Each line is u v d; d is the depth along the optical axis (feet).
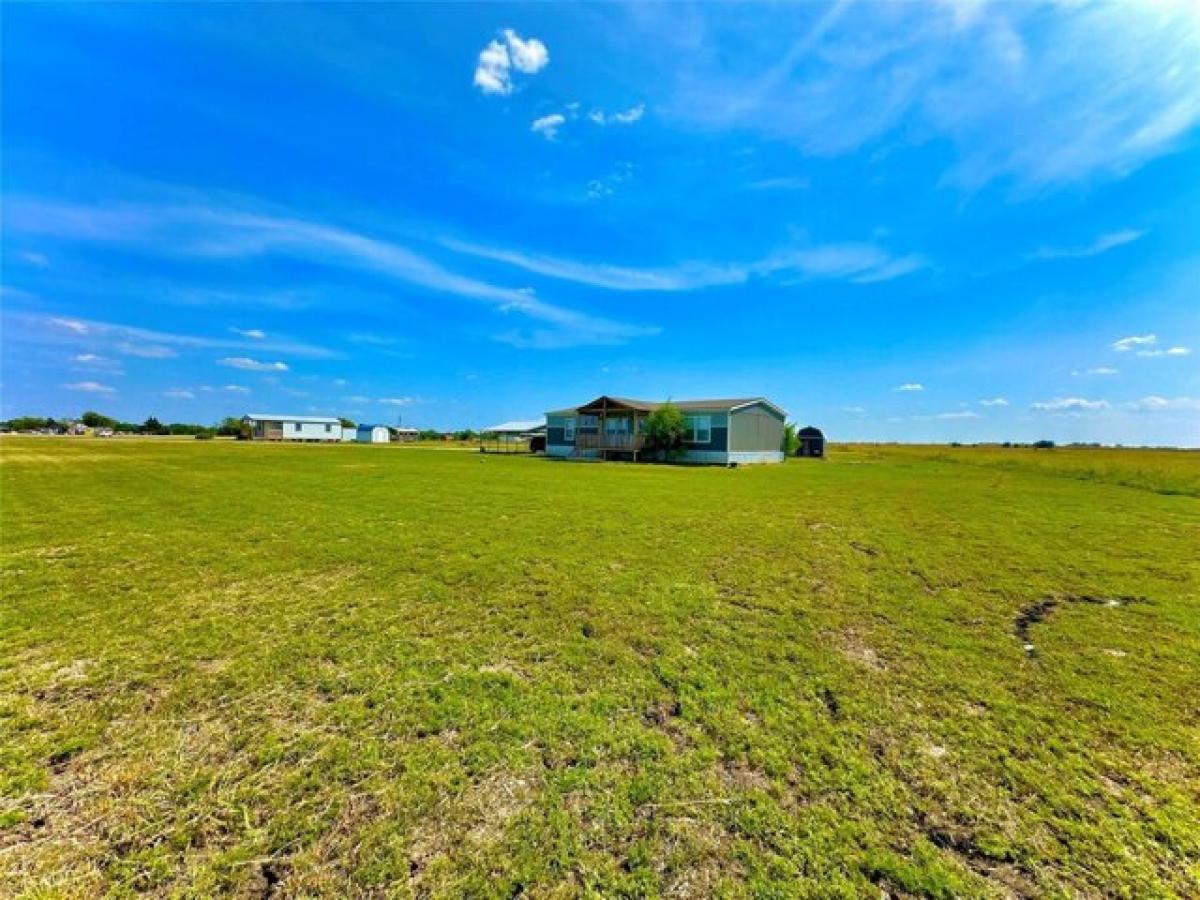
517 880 5.84
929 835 6.60
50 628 13.00
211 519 26.99
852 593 16.31
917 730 8.97
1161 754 8.41
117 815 6.75
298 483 43.73
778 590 16.49
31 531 23.82
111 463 61.26
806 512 31.45
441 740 8.50
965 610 14.98
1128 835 6.63
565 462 79.36
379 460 77.15
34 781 7.36
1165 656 12.04
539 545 21.91
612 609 14.65
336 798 7.11
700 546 22.09
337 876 5.88
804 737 8.70
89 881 5.77
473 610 14.49
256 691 10.05
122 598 15.24
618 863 6.09
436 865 6.05
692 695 10.05
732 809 6.98
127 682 10.36
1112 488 48.16
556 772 7.70
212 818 6.71
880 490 44.34
